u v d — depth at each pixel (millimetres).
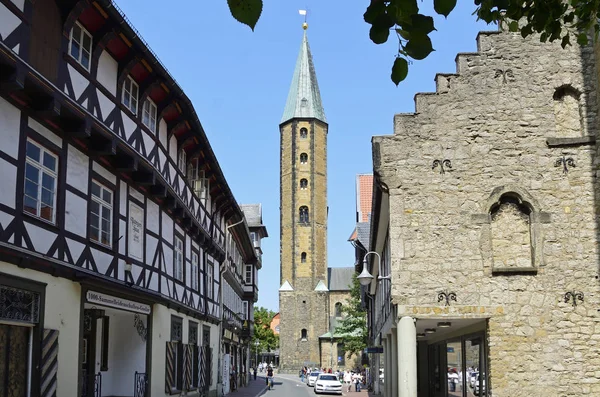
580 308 15305
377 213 19875
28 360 12328
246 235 45000
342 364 88312
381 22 4395
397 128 16250
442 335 22984
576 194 15727
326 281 89688
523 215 15984
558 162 15859
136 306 18219
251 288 53656
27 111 12352
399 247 15844
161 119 20594
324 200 90188
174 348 22906
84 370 17406
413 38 4438
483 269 15641
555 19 6570
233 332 43438
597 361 15070
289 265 89188
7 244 11219
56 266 13031
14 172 11773
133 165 16641
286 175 90188
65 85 13625
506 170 15953
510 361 15203
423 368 27234
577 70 16125
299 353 87625
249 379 65812
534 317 15336
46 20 12906
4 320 11391
